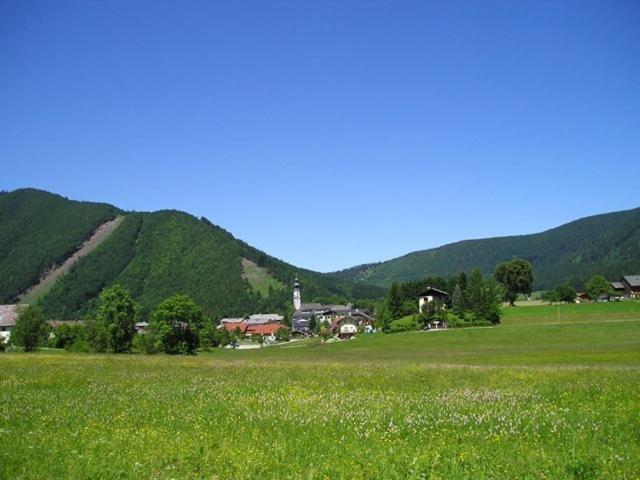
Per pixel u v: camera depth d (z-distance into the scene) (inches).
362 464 553.3
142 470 542.9
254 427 760.3
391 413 858.8
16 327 4197.8
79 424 783.1
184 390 1202.0
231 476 521.3
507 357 2512.3
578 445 629.9
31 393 1162.0
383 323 6437.0
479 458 570.6
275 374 1626.5
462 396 1062.4
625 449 601.9
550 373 1498.5
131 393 1160.2
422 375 1545.3
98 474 532.7
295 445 647.1
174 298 4377.5
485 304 5536.4
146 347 4308.6
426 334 4963.1
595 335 3966.5
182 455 595.5
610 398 993.5
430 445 631.2
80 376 1546.5
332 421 794.2
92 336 4247.0
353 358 2874.0
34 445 641.6
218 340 6574.8
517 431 708.7
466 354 2938.0
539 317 5438.0
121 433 705.0
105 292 4298.7
